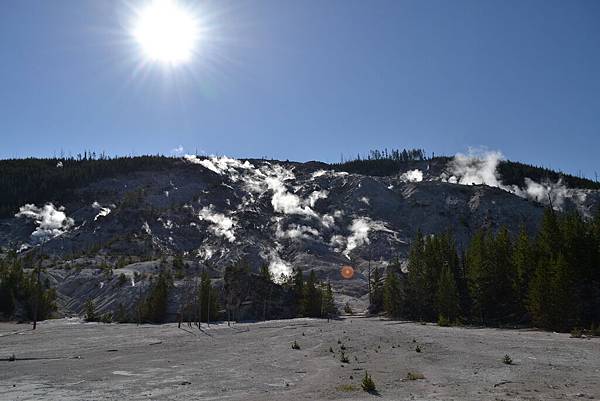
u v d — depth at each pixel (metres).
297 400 17.39
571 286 55.44
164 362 30.52
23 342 46.41
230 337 50.75
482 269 72.81
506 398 16.78
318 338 44.50
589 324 55.34
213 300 90.44
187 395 18.95
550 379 20.97
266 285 99.25
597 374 22.23
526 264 67.12
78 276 116.00
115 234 195.88
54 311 96.31
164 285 90.31
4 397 18.75
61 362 30.91
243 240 193.25
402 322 76.56
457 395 17.69
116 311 93.12
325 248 191.12
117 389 20.48
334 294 136.00
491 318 71.88
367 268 169.38
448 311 74.44
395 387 20.06
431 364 26.94
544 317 54.62
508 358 26.73
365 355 32.03
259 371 26.19
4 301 87.62
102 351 38.03
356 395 18.28
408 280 91.75
